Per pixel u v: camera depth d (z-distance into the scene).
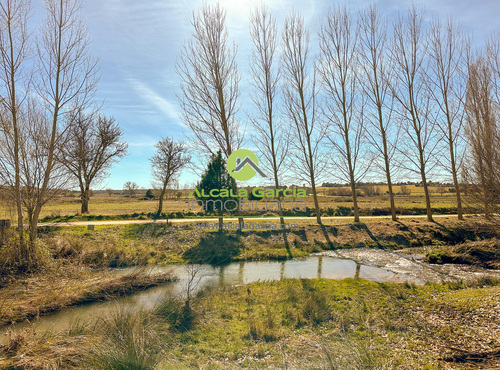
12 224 14.64
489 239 16.72
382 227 21.62
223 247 17.52
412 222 22.77
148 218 25.94
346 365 4.91
